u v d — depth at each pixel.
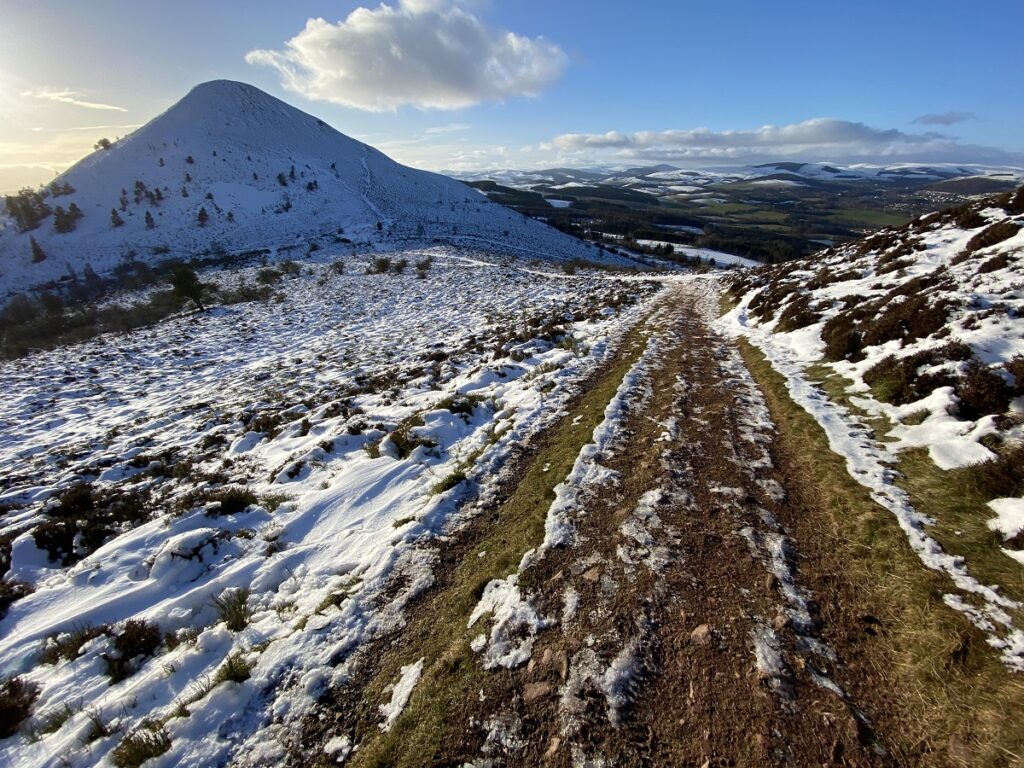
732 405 8.84
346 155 162.88
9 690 4.05
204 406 13.97
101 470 9.34
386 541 5.75
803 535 4.99
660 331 16.42
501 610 4.36
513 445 8.08
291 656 4.17
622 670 3.60
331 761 3.31
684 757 3.00
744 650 3.65
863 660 3.50
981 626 3.51
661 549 4.91
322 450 8.70
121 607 5.10
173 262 84.81
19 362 27.11
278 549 6.00
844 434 7.04
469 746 3.24
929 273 11.81
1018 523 4.36
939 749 2.84
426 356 16.19
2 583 5.68
